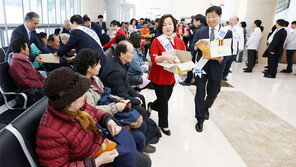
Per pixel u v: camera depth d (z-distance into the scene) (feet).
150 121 7.88
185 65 5.93
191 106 10.92
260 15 24.44
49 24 21.75
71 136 2.89
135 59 8.70
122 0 59.77
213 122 9.26
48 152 2.70
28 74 7.19
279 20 16.83
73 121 2.91
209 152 7.04
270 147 7.54
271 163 6.63
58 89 2.55
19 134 2.59
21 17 16.12
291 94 13.92
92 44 8.39
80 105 2.95
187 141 7.62
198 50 7.83
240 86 15.29
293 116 10.36
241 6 53.31
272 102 12.25
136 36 9.23
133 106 6.08
